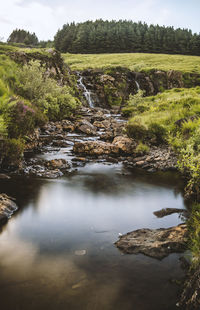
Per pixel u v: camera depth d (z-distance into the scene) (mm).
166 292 2734
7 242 3686
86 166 8672
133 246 3607
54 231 4094
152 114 15039
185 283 2842
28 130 10133
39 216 4641
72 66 47500
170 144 10055
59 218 4605
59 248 3568
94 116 19906
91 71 40094
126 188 6527
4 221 4363
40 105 15633
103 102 34469
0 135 7438
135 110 22922
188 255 3381
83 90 33219
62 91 19531
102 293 2693
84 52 94062
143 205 5395
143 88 41156
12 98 10445
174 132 10656
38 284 2799
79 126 15102
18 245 3615
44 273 2996
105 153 10328
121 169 8438
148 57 67500
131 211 5051
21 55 22750
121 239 3834
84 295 2654
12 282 2822
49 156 9516
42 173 7391
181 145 8703
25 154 9477
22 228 4145
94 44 95562
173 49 99438
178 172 8172
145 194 6102
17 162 7512
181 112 13094
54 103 16703
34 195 5688
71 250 3529
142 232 4008
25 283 2809
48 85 17234
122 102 36031
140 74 42906
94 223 4453
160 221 4594
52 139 12391
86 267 3139
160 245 3592
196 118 10695
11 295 2619
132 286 2816
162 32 106812
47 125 14430
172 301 2607
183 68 49219
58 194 5859
